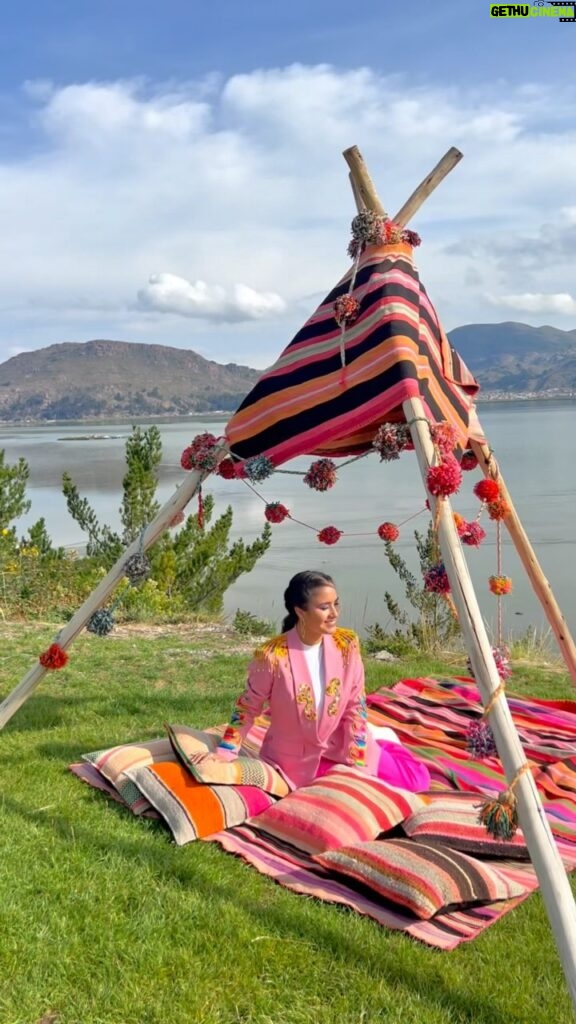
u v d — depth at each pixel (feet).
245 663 30.12
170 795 15.85
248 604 56.08
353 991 11.35
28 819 15.72
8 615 38.42
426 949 12.32
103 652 31.17
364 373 15.90
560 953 10.54
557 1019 11.05
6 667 28.27
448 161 18.16
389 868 13.42
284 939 12.37
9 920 12.42
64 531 87.45
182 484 18.17
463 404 18.42
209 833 15.35
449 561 13.43
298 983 11.48
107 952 11.89
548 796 18.20
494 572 63.57
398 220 17.99
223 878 14.03
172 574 45.85
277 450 16.76
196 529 48.32
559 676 31.14
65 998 11.01
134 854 14.58
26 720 22.07
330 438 16.06
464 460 20.83
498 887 13.50
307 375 16.90
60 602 41.37
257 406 17.43
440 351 18.13
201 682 27.48
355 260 17.93
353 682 17.02
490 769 19.36
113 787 17.12
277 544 79.92
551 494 105.19
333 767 16.85
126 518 46.96
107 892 13.34
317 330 17.42
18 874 13.70
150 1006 10.87
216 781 16.19
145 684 26.81
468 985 11.59
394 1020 10.82
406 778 17.56
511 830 11.76
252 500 115.24
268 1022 10.71
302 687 16.69
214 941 12.25
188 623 40.68
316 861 14.12
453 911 13.32
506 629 47.67
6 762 18.74
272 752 17.34
